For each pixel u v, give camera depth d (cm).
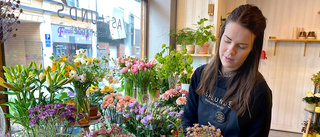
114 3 196
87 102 110
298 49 300
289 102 313
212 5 222
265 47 315
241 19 63
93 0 170
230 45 68
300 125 312
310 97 270
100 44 182
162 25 235
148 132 95
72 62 111
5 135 73
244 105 76
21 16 111
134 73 135
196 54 222
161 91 171
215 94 89
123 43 215
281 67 311
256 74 75
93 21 171
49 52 132
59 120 78
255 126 77
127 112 103
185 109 106
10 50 107
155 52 244
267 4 307
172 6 234
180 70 155
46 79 93
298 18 294
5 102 99
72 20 150
